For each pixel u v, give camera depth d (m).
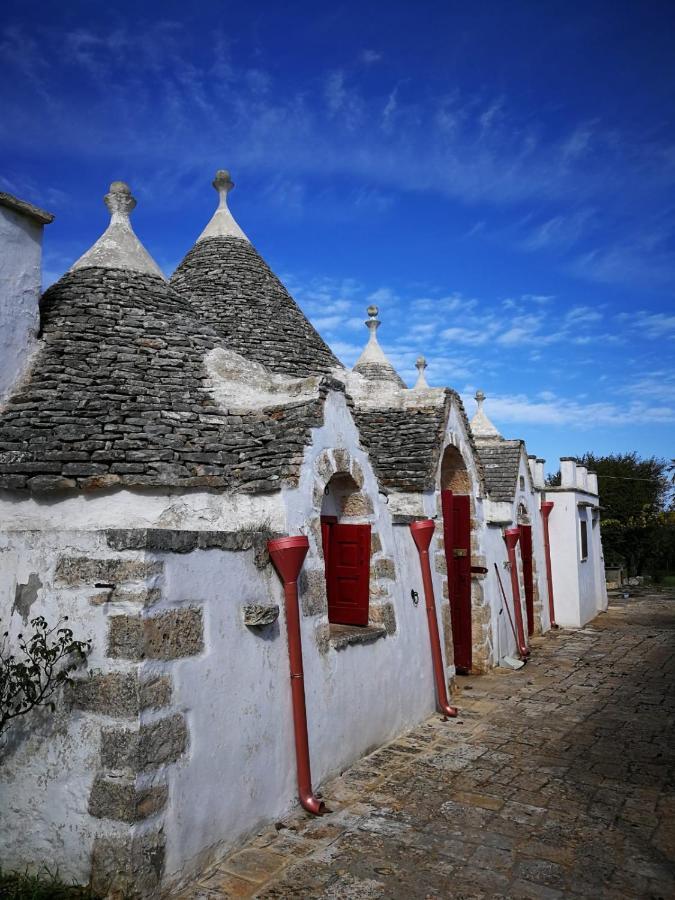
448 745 7.48
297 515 6.14
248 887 4.46
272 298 11.41
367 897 4.41
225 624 4.96
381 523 7.83
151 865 4.13
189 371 7.86
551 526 17.73
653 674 11.38
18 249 7.19
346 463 7.20
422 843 5.16
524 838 5.29
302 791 5.60
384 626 7.55
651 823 5.59
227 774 4.84
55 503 6.20
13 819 4.37
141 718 4.15
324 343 11.63
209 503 6.34
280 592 5.64
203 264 11.76
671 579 34.00
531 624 15.88
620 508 32.69
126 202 9.44
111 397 6.99
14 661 4.55
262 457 6.44
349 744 6.66
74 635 4.36
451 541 11.42
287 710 5.58
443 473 11.38
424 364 18.25
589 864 4.91
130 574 4.28
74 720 4.28
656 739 7.79
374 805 5.82
